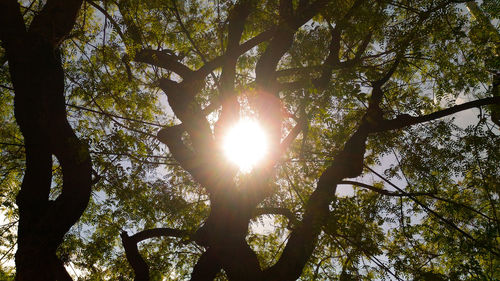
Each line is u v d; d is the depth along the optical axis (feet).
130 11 26.45
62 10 21.21
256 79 24.91
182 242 27.66
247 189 22.57
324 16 25.55
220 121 23.47
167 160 26.99
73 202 18.84
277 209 25.40
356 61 26.16
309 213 21.40
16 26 19.92
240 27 23.36
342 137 25.80
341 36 28.76
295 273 20.66
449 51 27.96
